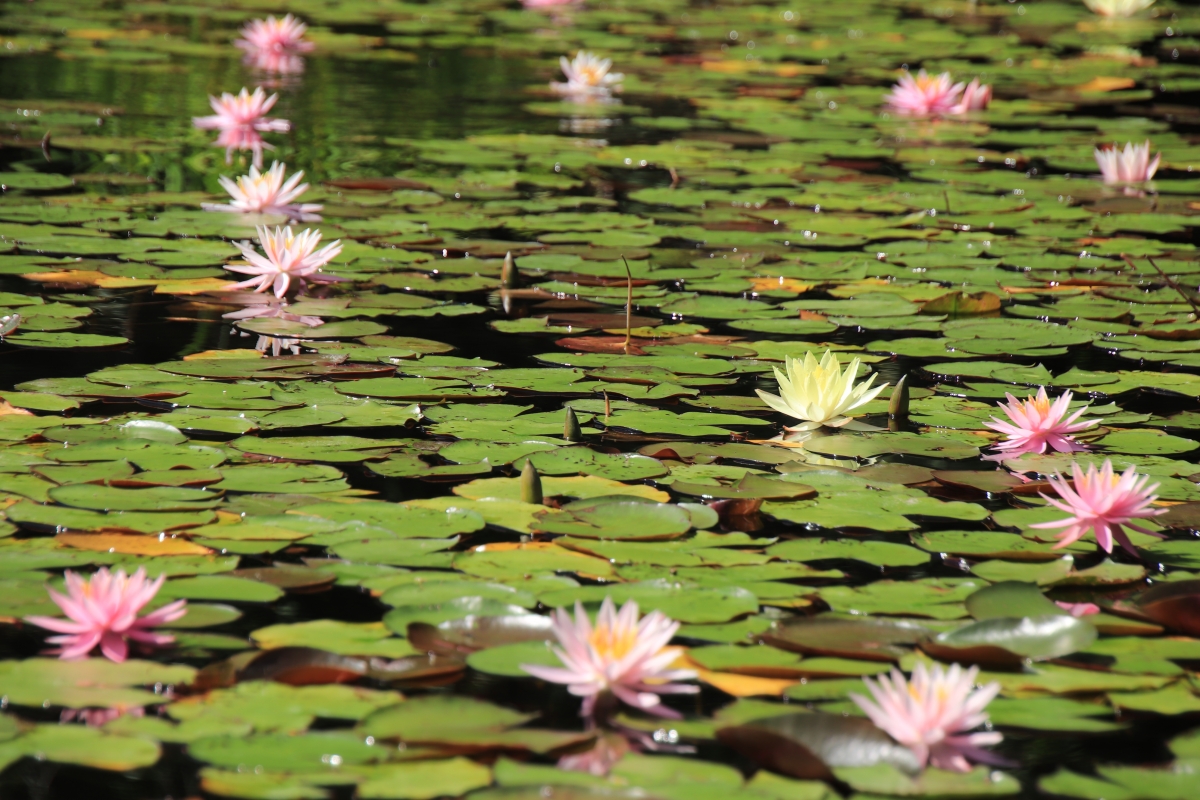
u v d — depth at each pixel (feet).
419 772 9.57
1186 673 11.43
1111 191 35.55
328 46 57.93
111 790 9.23
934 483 16.10
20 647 11.32
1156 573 13.64
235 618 11.85
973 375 20.62
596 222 30.48
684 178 35.96
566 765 9.74
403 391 18.70
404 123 41.98
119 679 10.78
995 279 26.63
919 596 12.76
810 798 9.30
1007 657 11.40
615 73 54.03
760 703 10.79
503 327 22.53
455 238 28.66
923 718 10.05
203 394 18.15
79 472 15.03
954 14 79.87
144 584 12.35
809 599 12.63
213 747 9.78
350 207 30.86
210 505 14.30
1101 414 18.92
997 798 9.49
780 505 15.07
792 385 18.11
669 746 10.09
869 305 24.47
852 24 73.15
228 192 30.07
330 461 15.89
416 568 13.02
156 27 60.90
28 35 56.03
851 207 32.99
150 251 26.11
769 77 55.31
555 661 11.28
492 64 55.57
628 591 12.66
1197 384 20.38
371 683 10.91
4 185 31.27
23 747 9.70
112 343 20.43
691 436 17.44
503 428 17.29
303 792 9.25
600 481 15.56
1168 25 75.46
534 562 13.25
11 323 20.71
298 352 20.44
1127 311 24.27
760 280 26.18
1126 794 9.66
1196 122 47.26
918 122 46.29
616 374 19.93
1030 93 53.21
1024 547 14.02
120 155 35.53
